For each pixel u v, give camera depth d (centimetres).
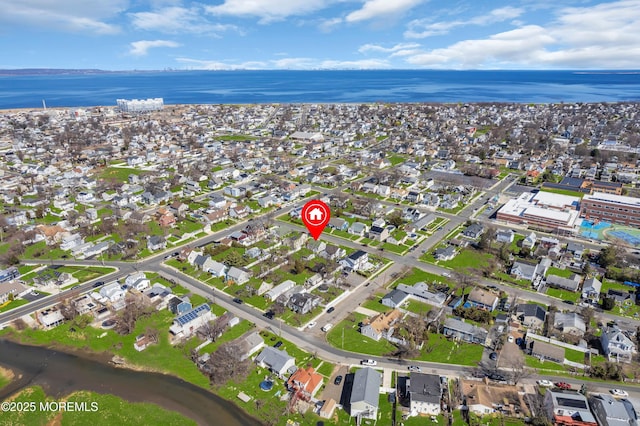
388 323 9131
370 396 6825
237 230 14275
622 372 7719
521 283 10962
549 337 8719
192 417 6888
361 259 11788
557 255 12319
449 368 7894
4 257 12019
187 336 8875
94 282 10981
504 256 12025
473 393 7150
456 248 12925
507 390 7244
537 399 7044
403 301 10081
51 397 7369
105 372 7969
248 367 7950
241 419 6831
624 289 10638
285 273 11425
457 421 6694
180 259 12144
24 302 10119
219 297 10319
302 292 10131
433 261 12188
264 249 12719
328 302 10081
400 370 7844
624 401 6969
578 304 9969
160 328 9150
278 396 7250
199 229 14262
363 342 8656
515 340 8712
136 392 7450
